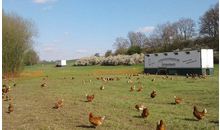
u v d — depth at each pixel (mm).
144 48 106375
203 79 31000
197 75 37469
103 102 15906
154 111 13023
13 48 38594
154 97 17906
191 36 90750
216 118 11320
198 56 39156
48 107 14719
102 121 10828
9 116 12422
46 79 39281
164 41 95375
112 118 11445
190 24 91125
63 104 15484
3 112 13430
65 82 33000
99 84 28938
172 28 94500
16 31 39375
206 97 17250
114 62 100438
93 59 115000
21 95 20656
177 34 93688
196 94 18781
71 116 12086
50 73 57531
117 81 31781
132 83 28672
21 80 37844
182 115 12055
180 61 42719
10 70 39219
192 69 40344
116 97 18438
